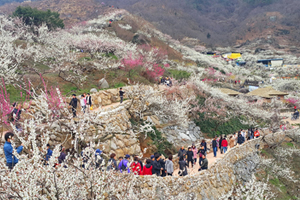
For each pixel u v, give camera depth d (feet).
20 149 21.34
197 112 76.69
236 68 228.22
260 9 519.19
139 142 49.55
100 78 70.44
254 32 455.63
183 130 65.62
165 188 30.01
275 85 175.32
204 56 219.82
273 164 67.97
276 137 81.92
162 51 159.84
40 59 66.69
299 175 69.51
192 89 82.17
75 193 19.93
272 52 340.59
